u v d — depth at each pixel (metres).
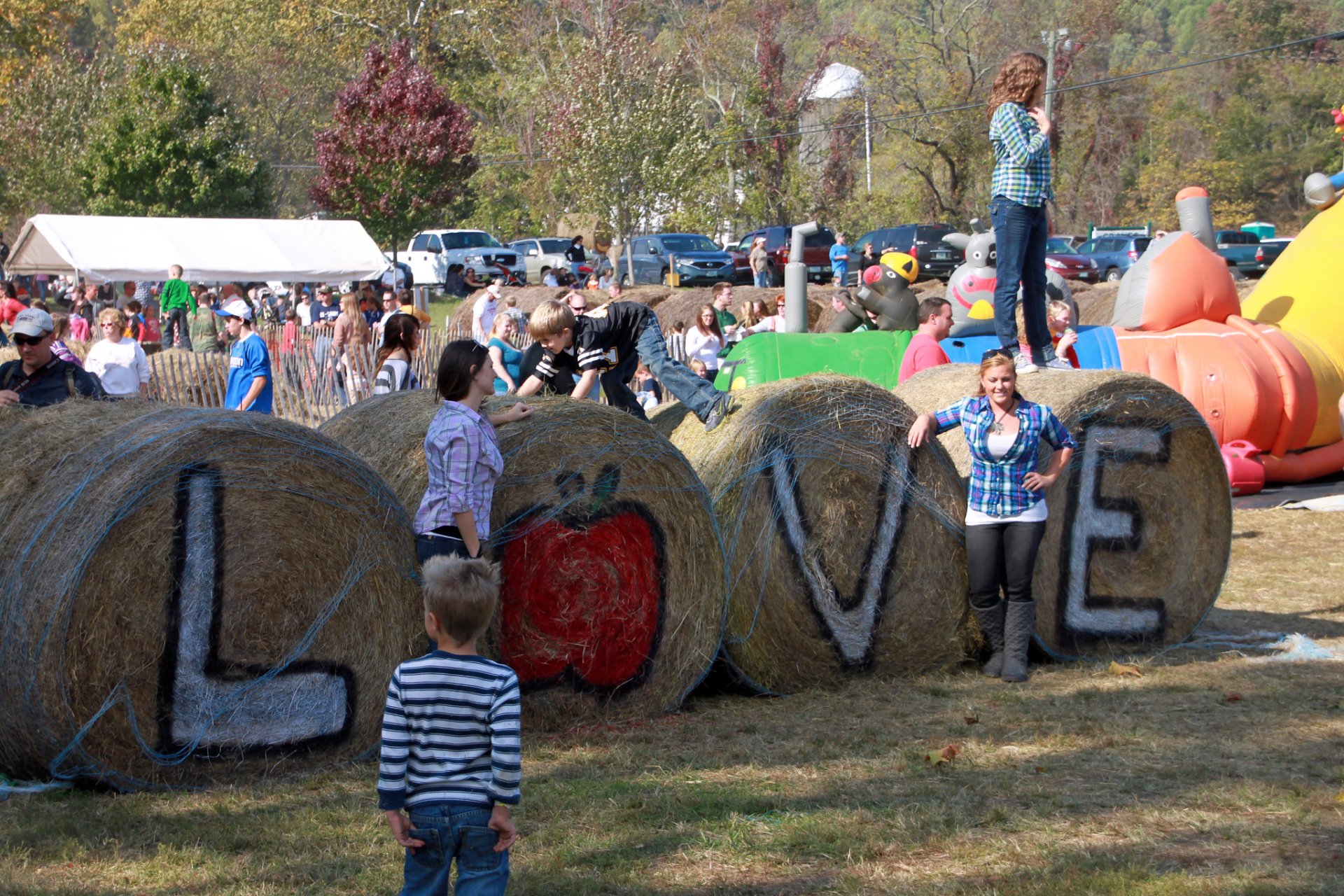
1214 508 7.84
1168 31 117.94
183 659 5.20
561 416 6.13
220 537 5.25
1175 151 75.94
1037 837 4.57
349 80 62.50
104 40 89.94
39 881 4.18
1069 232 62.69
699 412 7.06
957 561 7.29
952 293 13.41
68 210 44.69
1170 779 5.20
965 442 7.83
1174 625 7.79
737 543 6.75
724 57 52.38
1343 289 13.96
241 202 41.81
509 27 59.41
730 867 4.33
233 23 62.81
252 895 4.09
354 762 5.61
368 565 5.58
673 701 6.46
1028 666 7.42
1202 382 13.08
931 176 53.88
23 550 5.00
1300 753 5.51
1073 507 7.50
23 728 5.01
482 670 3.40
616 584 6.25
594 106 39.03
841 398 7.02
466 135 37.78
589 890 4.14
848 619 7.03
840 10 90.94
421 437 6.16
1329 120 81.44
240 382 11.49
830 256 36.56
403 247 40.12
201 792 5.20
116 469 5.09
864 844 4.50
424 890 3.38
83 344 20.66
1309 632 8.08
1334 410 13.56
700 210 44.56
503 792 3.33
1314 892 4.00
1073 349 11.57
